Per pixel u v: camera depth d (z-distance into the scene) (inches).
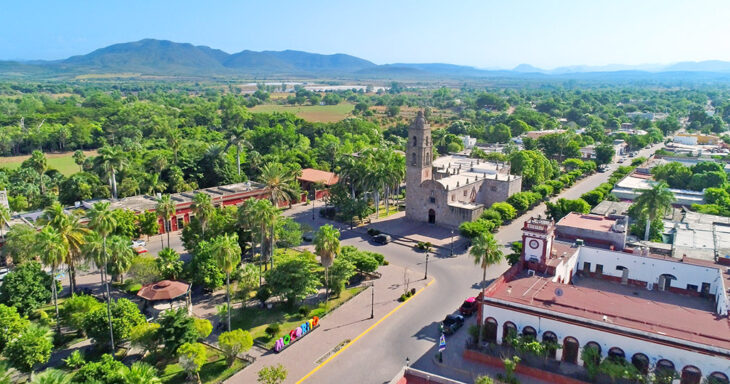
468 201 5177.2
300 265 3088.1
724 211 4707.2
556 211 4608.8
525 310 2482.8
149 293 2918.3
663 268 3065.9
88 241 2974.9
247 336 2485.2
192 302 3179.1
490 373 2421.3
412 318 2979.8
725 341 2130.9
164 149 7450.8
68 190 5088.6
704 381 2097.7
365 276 3607.3
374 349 2647.6
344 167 5039.4
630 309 2459.4
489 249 2564.0
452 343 2701.8
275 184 3769.7
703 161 6525.6
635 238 3949.3
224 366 2485.2
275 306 3120.1
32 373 2345.0
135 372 1790.1
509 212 4803.2
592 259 3294.8
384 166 4926.2
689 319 2358.5
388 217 5191.9
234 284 3373.5
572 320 2373.3
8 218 3624.5
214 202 4877.0
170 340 2427.4
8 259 3695.9
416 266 3826.3
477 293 3319.4
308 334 2800.2
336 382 2357.3
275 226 3563.0
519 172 6259.8
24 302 2819.9
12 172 5728.3
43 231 2701.8
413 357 2568.9
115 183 5157.5
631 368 2169.0
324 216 5182.1
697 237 3836.1
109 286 3408.0
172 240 4441.4
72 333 2797.7
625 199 5506.9
